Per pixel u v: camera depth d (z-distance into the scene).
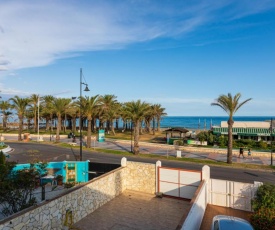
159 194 17.89
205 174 16.41
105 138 57.69
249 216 13.04
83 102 41.69
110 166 20.77
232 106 30.22
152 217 14.32
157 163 18.41
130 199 17.33
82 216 13.84
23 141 51.81
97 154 35.97
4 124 79.31
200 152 40.44
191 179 17.05
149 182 18.78
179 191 17.56
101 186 15.94
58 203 11.80
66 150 39.38
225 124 57.16
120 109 67.19
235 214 14.24
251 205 14.17
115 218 14.02
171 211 15.28
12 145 45.03
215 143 47.16
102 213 14.70
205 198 15.12
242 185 14.92
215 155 37.53
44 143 48.50
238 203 15.02
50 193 17.02
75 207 13.18
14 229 9.19
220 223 10.30
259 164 30.28
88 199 14.45
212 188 15.91
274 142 47.50
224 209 15.02
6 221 8.87
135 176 19.31
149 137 64.50
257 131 49.81
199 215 12.30
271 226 11.16
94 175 21.22
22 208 12.05
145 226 13.15
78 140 55.62
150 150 41.56
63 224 12.12
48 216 11.07
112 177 17.39
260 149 43.44
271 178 23.48
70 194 12.75
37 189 17.77
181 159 32.50
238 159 34.38
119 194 18.30
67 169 20.88
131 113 35.59
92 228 12.70
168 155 36.22
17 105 52.59
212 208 15.16
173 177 17.80
